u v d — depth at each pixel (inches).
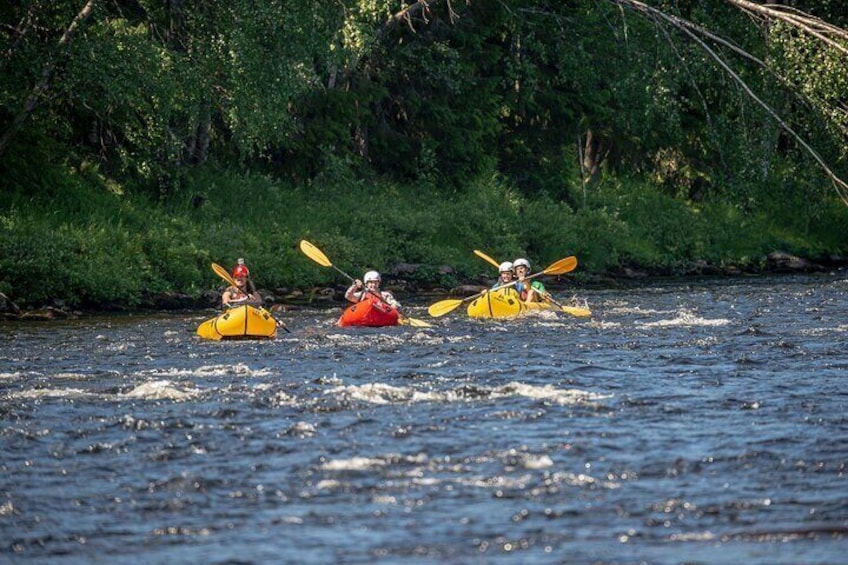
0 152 3371.1
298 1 3326.8
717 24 4377.5
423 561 972.6
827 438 1358.3
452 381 1782.7
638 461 1258.0
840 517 1067.9
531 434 1382.9
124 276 3331.7
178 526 1066.7
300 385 1739.7
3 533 1052.5
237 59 3287.4
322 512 1098.7
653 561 966.4
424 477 1205.1
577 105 5472.4
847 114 3966.5
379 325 2664.9
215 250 3668.8
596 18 4810.5
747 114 4215.1
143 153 3806.6
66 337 2490.2
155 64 3240.7
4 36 3336.6
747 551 986.1
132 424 1445.6
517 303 2878.9
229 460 1277.1
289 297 3624.5
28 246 3171.8
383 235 4256.9
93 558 991.0
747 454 1283.2
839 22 5118.1
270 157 4350.4
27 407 1560.0
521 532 1036.5
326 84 4650.6
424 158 4913.9
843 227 5777.6
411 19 4889.3
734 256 5285.4
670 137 5570.9
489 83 5142.7
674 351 2130.9
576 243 4810.5
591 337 2383.1
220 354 2159.2
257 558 985.5
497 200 4982.8
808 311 2982.3
